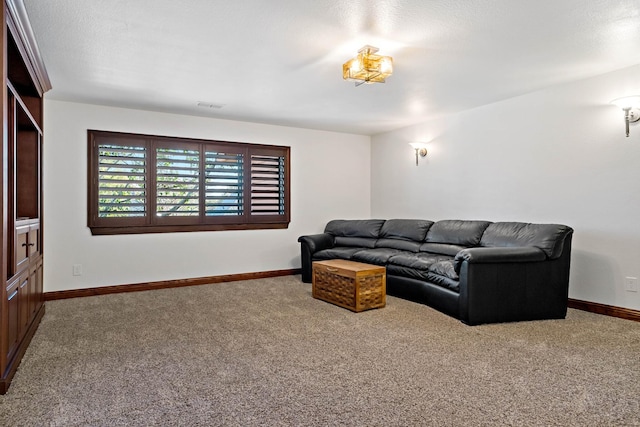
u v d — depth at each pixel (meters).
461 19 2.47
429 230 4.80
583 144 3.69
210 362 2.47
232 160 5.34
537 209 4.08
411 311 3.68
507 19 2.47
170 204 4.90
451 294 3.46
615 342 2.82
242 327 3.20
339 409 1.90
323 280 4.11
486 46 2.89
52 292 4.23
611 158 3.49
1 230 2.03
